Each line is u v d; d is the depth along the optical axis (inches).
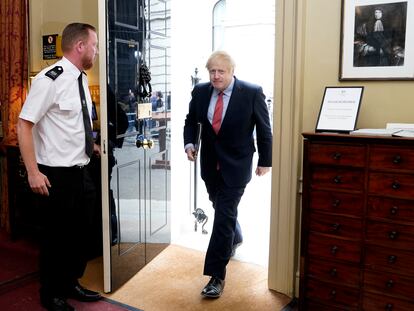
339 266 82.8
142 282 109.2
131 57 106.9
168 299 100.4
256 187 187.2
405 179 73.7
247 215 160.7
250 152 103.7
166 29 125.5
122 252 106.7
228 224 101.0
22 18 136.0
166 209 130.6
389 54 83.4
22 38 137.1
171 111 132.3
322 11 89.8
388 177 75.2
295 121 94.8
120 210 105.3
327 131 84.0
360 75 86.9
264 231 146.0
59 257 92.0
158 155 123.8
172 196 136.1
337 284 83.4
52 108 86.0
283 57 94.1
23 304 96.4
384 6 82.8
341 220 81.2
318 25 90.6
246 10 161.6
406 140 72.2
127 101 106.0
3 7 137.8
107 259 101.3
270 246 103.7
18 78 137.9
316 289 86.2
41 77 83.3
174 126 134.9
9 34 137.0
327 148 80.4
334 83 90.6
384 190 76.0
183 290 105.0
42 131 87.1
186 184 146.4
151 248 122.1
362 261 80.1
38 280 108.5
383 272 78.3
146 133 116.0
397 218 75.5
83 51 88.4
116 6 99.0
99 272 115.8
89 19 129.5
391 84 84.3
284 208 99.3
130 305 97.5
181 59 137.1
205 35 154.9
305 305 88.0
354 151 77.7
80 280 110.3
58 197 88.1
